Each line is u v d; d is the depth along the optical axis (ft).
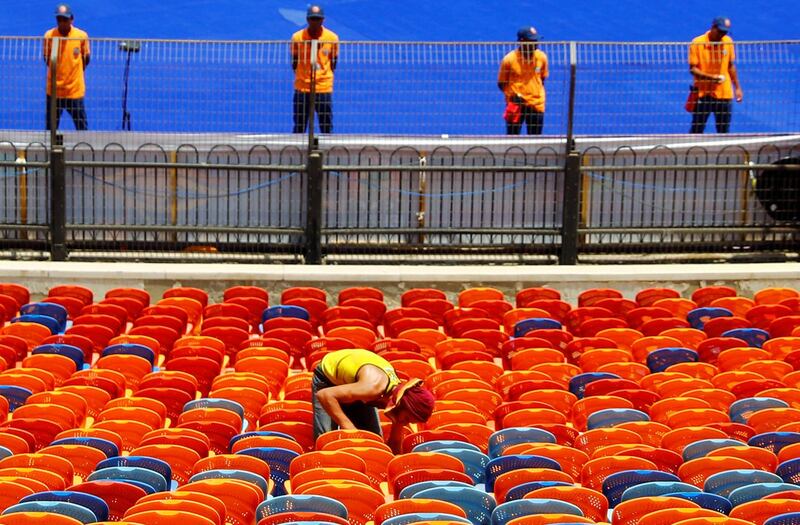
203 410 62.03
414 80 101.71
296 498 47.80
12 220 99.45
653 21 154.51
